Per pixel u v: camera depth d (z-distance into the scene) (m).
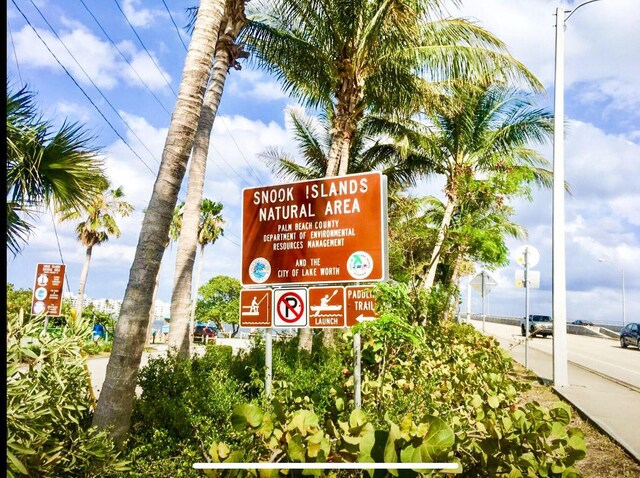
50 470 3.51
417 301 11.21
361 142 21.33
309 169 22.42
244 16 10.25
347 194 7.84
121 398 4.61
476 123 20.50
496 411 4.44
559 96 14.66
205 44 5.40
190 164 9.73
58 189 7.59
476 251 18.25
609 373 17.69
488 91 20.23
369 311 7.50
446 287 17.14
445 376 8.16
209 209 46.28
